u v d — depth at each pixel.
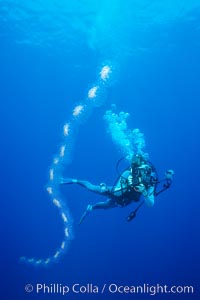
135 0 15.09
